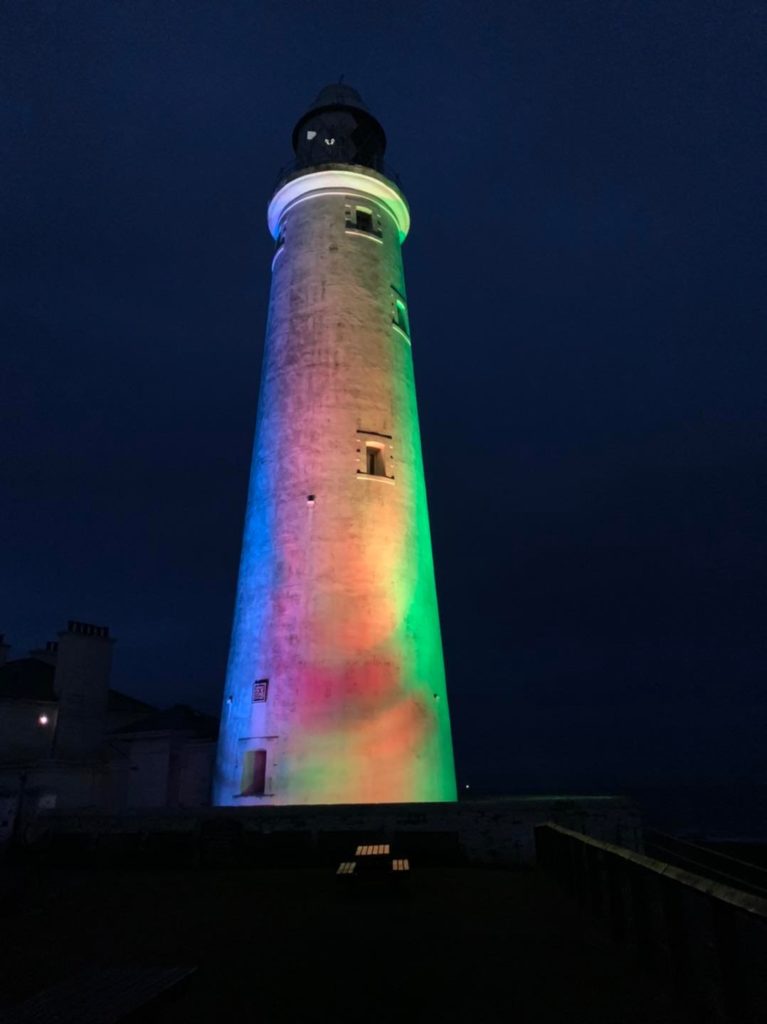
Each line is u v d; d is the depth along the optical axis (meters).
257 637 18.77
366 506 19.64
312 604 18.42
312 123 26.41
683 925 6.11
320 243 23.23
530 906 9.83
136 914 9.88
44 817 14.60
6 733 24.98
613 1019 5.84
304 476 19.94
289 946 8.10
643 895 7.07
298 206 24.41
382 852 11.66
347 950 7.89
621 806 13.53
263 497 20.44
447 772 18.42
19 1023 4.18
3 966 7.68
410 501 20.59
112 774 26.88
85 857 13.77
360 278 22.81
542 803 13.44
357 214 24.16
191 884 11.88
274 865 13.28
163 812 14.13
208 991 6.71
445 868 12.98
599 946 7.80
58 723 26.19
